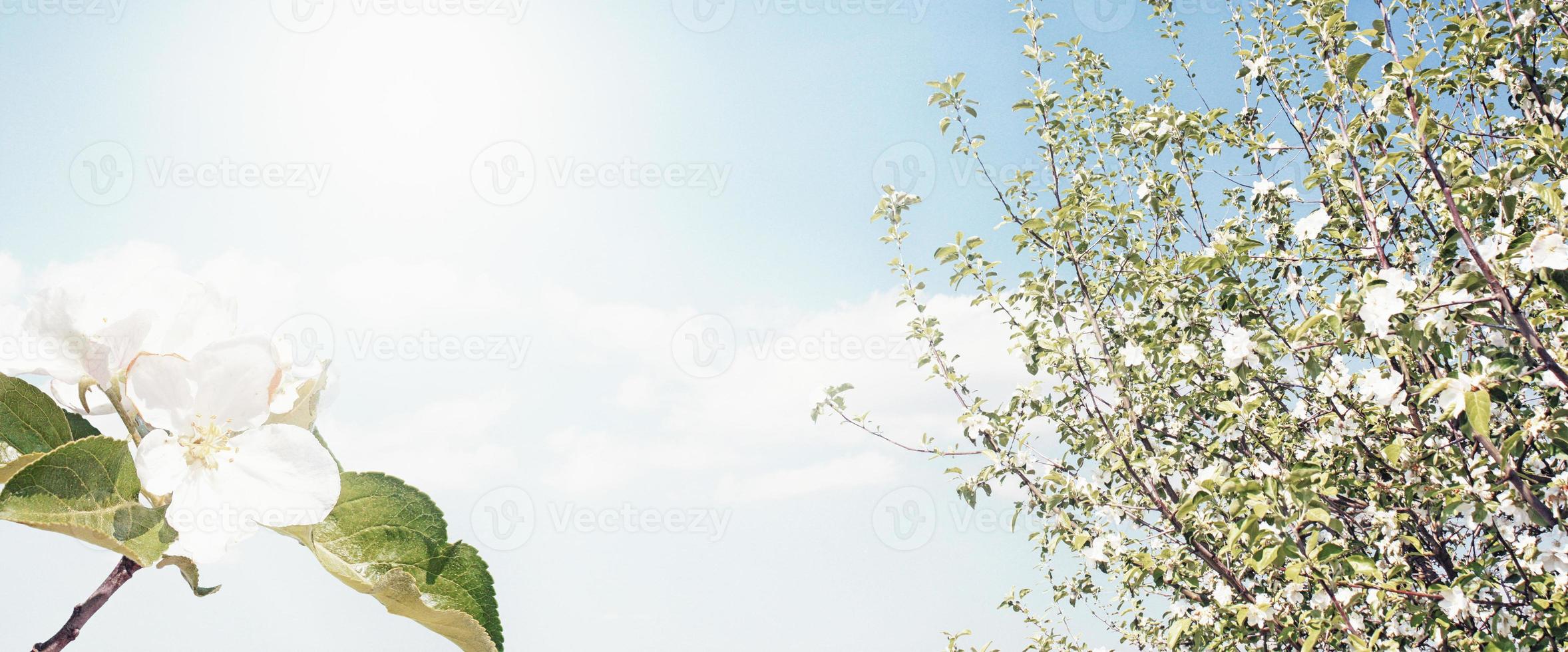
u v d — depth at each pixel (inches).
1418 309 101.1
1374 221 124.4
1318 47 128.5
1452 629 120.9
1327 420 141.3
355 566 25.0
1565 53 126.3
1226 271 135.0
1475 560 122.1
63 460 21.2
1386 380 114.6
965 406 167.0
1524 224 118.1
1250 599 133.9
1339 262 135.0
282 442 24.3
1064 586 204.4
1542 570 117.0
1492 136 128.0
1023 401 165.3
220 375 24.0
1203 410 160.1
